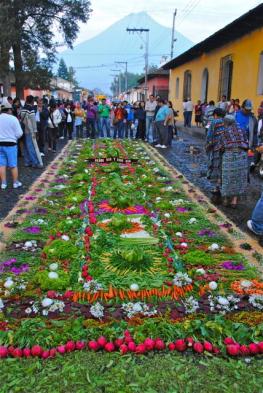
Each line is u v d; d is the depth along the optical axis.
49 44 32.16
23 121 11.79
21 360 3.48
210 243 6.08
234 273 5.08
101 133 21.25
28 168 11.97
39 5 29.44
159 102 17.62
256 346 3.65
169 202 8.23
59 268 5.03
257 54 17.83
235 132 7.75
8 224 6.64
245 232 6.66
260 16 16.03
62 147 16.94
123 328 3.85
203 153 15.65
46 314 4.08
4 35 25.58
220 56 23.08
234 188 7.77
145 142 18.73
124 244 5.82
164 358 3.54
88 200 8.15
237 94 20.34
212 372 3.39
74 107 21.31
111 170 11.04
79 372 3.34
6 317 4.04
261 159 11.10
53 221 6.91
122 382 3.25
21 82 31.03
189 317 4.08
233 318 4.10
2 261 5.32
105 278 4.77
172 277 4.85
